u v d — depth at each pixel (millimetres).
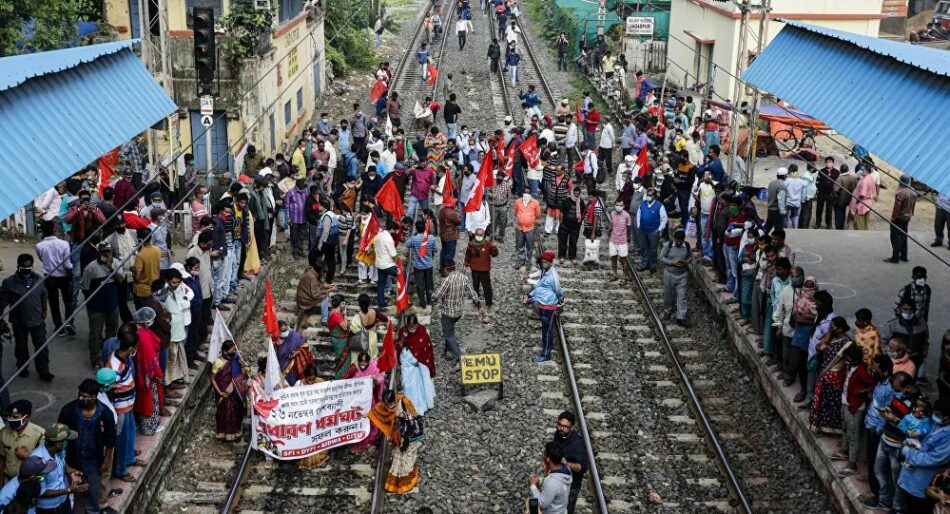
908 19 48188
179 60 27391
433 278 21797
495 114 37438
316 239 20281
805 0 33594
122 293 16312
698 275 21188
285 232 23562
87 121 14617
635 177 23516
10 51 23047
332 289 19078
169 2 28688
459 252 23625
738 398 16875
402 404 13859
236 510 13477
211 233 16484
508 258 23219
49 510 10812
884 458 11930
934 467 11070
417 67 44844
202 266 16344
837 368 13711
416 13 60719
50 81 14406
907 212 20094
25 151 12375
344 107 38031
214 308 17344
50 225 16141
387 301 20188
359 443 15023
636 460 15023
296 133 33188
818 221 23969
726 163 28391
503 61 47344
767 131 30078
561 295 17953
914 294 14539
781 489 14234
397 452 13977
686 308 19516
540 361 18141
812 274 19766
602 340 19078
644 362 18250
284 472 14453
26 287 14516
